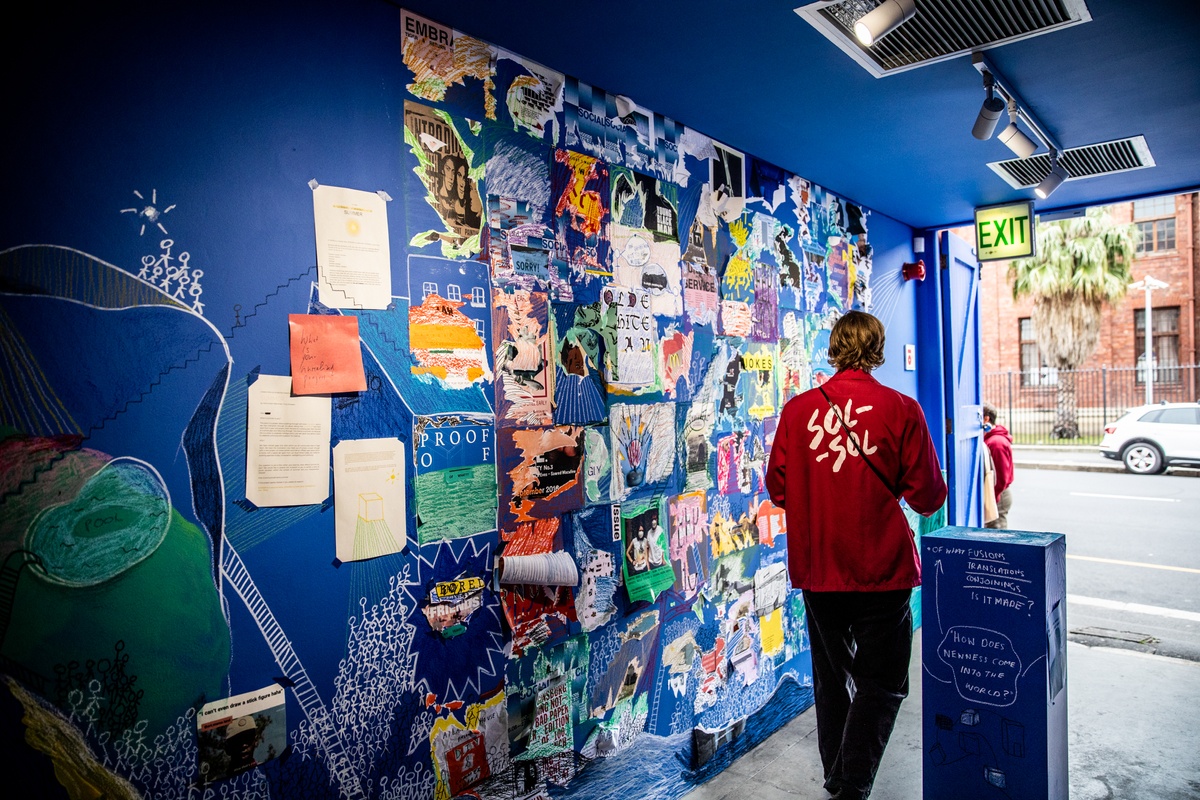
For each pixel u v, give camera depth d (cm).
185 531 168
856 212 512
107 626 156
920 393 612
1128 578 686
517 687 245
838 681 298
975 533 287
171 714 165
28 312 147
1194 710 393
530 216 258
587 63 268
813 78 294
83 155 154
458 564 228
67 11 152
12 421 145
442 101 229
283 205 188
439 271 226
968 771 272
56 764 148
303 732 188
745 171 386
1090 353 1833
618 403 293
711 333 353
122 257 160
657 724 306
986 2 245
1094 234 1758
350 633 198
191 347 170
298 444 188
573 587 268
